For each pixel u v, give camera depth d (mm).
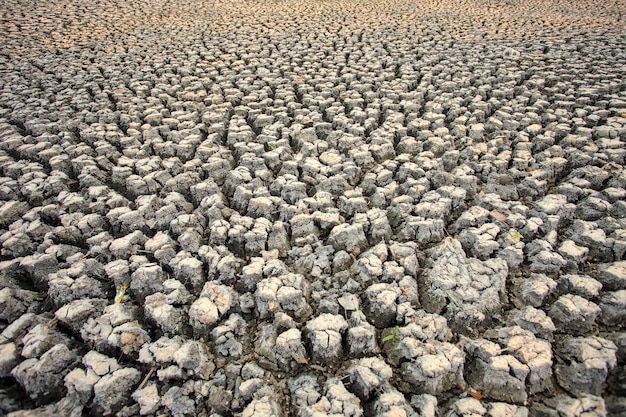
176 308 2123
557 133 3352
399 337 1974
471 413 1686
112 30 5973
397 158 3109
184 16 6758
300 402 1770
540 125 3441
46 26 6059
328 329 1980
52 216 2652
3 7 6785
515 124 3453
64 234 2498
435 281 2199
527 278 2262
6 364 1830
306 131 3420
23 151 3209
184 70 4566
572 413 1666
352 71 4488
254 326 2100
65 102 3906
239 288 2268
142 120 3689
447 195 2723
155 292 2219
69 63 4785
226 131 3535
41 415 1694
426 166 3004
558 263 2266
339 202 2766
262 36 5766
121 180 2969
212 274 2303
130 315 2096
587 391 1771
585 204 2664
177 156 3246
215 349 1976
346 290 2229
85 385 1771
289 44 5441
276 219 2703
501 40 5414
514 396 1769
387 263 2271
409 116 3611
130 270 2287
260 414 1681
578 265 2303
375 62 4715
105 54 5062
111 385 1776
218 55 5086
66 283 2166
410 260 2295
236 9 7203
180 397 1798
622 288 2137
